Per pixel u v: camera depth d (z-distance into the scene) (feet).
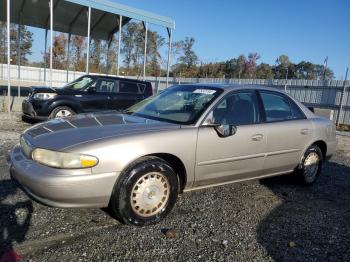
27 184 10.51
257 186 17.25
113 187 10.94
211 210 13.64
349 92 54.75
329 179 19.79
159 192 11.96
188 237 11.17
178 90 15.93
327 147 18.37
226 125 12.94
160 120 13.56
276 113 16.01
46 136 11.37
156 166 11.66
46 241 10.25
